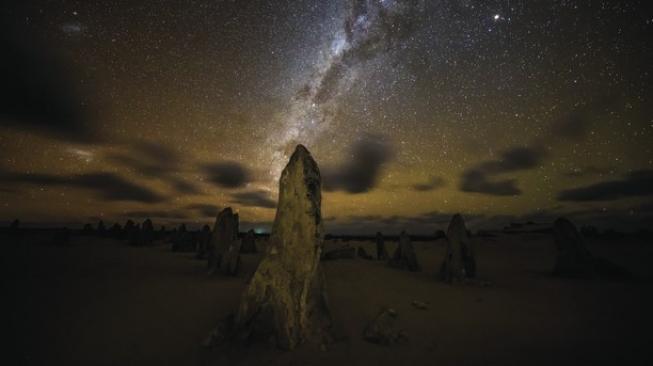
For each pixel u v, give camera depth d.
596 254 23.91
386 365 5.45
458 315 8.42
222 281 12.35
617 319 8.13
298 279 6.67
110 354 5.77
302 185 7.24
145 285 11.43
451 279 13.44
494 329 7.32
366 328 6.78
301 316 6.48
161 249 25.36
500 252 28.41
